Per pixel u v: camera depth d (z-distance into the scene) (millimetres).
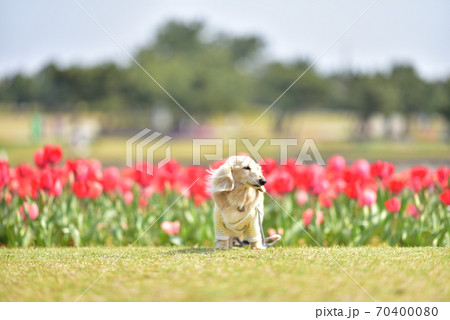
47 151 11867
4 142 67500
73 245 11609
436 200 11656
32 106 89312
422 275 7820
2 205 11414
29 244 11289
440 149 65250
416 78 85250
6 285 7695
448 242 10875
